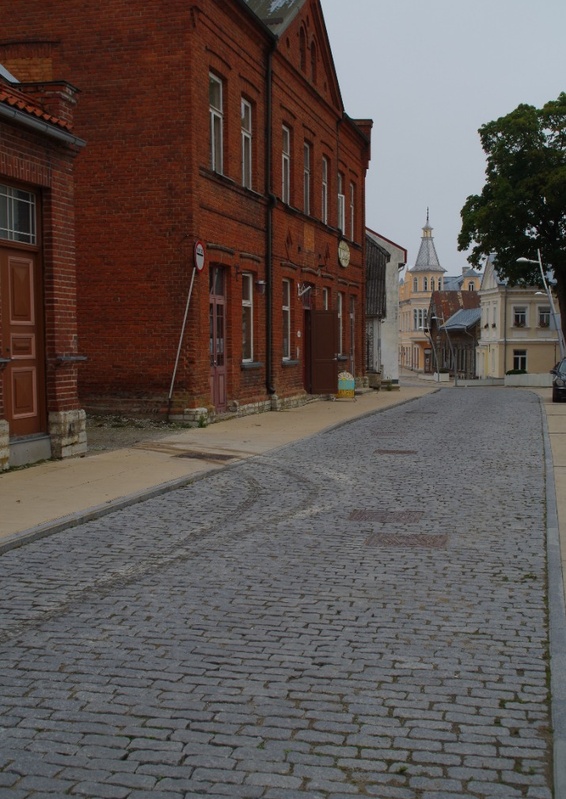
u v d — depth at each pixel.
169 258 17.47
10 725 4.20
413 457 13.94
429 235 127.12
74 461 12.68
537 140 48.31
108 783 3.67
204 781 3.68
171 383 17.61
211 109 18.81
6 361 11.33
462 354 93.00
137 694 4.55
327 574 6.89
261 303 22.09
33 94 12.42
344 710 4.36
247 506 9.84
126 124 17.50
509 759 3.87
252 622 5.70
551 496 10.16
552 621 5.66
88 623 5.69
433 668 4.90
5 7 17.84
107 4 17.41
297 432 17.31
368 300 40.44
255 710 4.35
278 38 21.67
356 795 3.58
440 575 6.86
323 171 28.91
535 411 24.52
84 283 17.92
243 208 20.47
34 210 12.32
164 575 6.88
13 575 6.87
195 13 17.16
